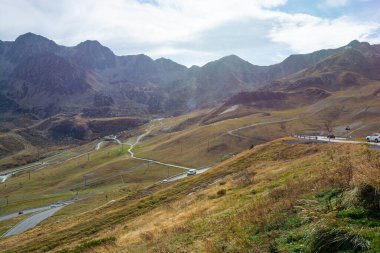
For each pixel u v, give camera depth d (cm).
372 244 1150
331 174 2175
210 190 4956
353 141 7062
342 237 1212
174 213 4066
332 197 1730
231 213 2411
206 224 2316
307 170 3288
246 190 3578
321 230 1280
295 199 1894
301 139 7925
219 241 1709
